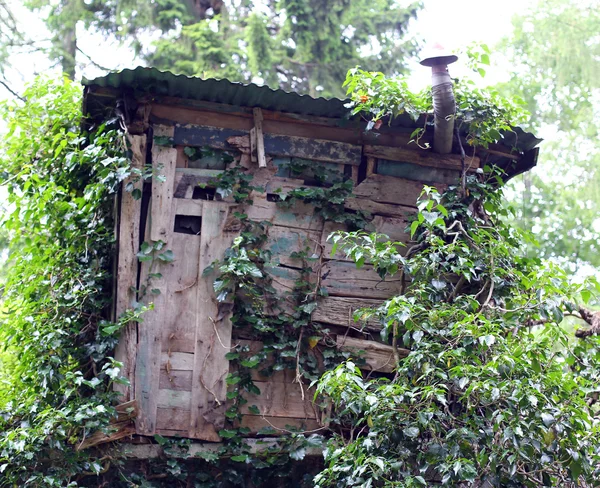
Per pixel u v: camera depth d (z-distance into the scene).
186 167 7.17
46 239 7.88
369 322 7.16
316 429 6.87
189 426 6.68
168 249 6.88
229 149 7.25
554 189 16.45
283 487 6.87
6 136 8.15
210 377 6.77
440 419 6.17
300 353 7.02
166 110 7.16
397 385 6.09
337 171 7.45
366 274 7.30
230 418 6.74
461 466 5.73
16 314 7.78
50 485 6.13
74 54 14.65
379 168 7.59
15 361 8.09
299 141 7.38
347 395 5.99
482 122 7.45
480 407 6.30
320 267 7.21
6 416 6.63
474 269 7.07
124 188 6.81
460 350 6.09
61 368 6.80
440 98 7.14
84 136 7.41
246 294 6.91
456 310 6.35
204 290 6.88
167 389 6.70
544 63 17.17
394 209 7.50
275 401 6.92
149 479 6.61
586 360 6.79
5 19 13.92
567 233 15.78
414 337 6.26
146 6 14.64
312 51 15.41
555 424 5.75
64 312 6.98
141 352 6.70
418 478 5.70
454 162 7.68
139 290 6.78
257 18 14.62
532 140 7.75
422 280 6.84
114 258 7.03
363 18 15.98
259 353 6.87
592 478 6.07
